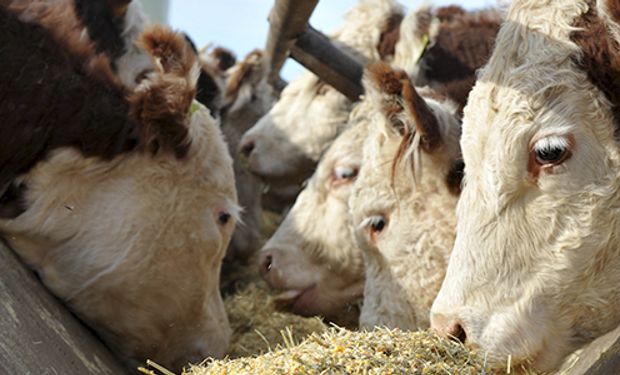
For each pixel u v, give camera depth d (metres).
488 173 2.10
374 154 2.66
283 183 3.79
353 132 3.03
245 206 3.90
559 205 2.06
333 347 1.97
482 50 3.12
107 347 2.49
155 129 2.44
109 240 2.41
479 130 2.12
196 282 2.52
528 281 2.08
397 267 2.61
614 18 2.01
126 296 2.44
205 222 2.51
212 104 3.63
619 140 2.04
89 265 2.40
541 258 2.08
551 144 2.05
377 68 2.59
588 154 2.05
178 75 2.42
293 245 3.05
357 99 3.32
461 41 3.18
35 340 2.10
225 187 2.56
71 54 2.41
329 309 3.01
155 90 2.42
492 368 2.07
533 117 2.07
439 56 3.17
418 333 2.06
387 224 2.63
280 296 3.02
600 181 2.05
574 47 2.06
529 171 2.07
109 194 2.42
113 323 2.46
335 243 2.99
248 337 2.92
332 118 3.63
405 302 2.60
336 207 2.99
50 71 2.37
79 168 2.39
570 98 2.05
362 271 2.97
